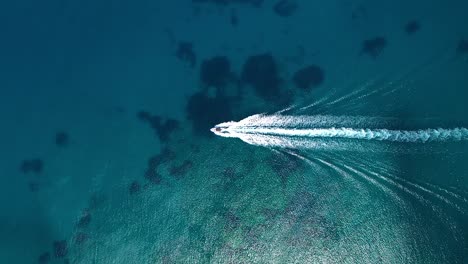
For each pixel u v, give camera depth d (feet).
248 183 78.28
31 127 88.84
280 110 82.89
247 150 80.84
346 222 73.26
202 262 73.77
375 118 79.77
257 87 84.89
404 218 72.28
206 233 75.56
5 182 85.05
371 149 78.13
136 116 86.79
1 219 82.38
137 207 79.61
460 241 69.31
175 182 80.38
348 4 87.15
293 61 85.30
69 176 84.02
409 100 79.82
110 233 78.38
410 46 82.84
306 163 78.54
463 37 81.61
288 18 88.22
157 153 83.30
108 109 88.17
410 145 77.25
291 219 74.49
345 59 83.82
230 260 73.00
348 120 80.43
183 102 86.43
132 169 82.79
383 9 85.81
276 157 79.66
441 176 74.33
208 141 82.58
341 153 78.69
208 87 86.43
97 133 86.63
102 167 83.76
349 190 75.51
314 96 82.74
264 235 73.87
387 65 82.38
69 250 78.43
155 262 75.10
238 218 75.77
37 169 85.35
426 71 80.94
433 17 83.76
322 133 80.48
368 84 81.87
